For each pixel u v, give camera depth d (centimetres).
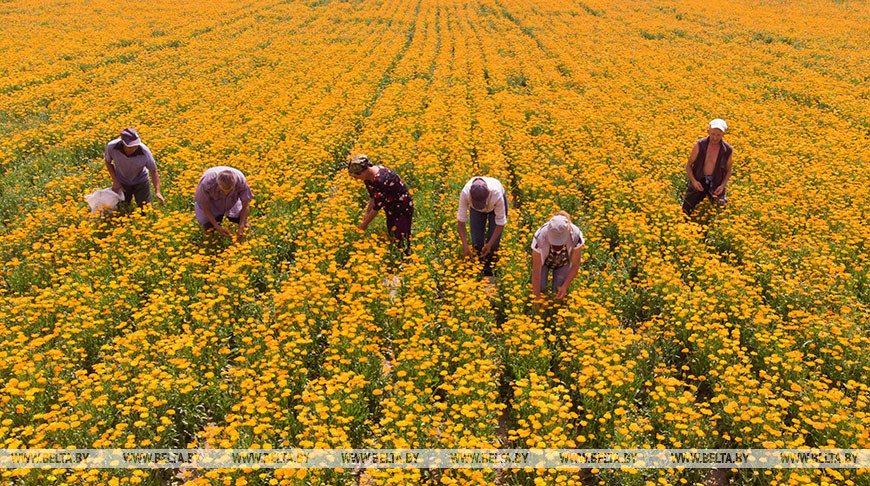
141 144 753
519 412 470
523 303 614
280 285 662
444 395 521
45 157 1079
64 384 476
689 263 712
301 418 434
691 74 1945
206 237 741
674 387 480
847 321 548
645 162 1081
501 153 1105
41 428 421
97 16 3158
